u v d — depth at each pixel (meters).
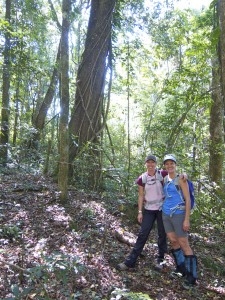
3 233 5.01
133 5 11.10
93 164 8.52
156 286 4.56
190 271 4.79
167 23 11.27
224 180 12.27
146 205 5.14
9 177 8.96
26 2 13.60
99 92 9.45
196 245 6.70
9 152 11.67
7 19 11.85
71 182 8.60
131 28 11.22
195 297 4.48
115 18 10.11
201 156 10.23
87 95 9.30
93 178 8.67
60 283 3.83
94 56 9.44
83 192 8.06
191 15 11.73
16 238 4.98
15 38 12.20
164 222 4.95
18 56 12.16
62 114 6.69
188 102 9.09
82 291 3.93
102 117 9.91
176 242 4.98
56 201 6.86
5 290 3.61
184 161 8.41
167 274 4.98
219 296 4.69
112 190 8.72
